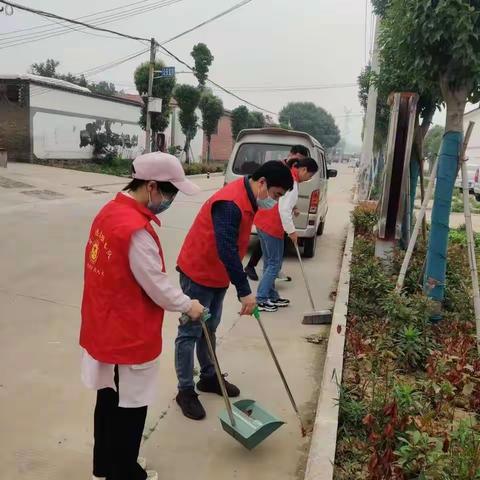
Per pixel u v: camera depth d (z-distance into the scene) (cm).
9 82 1864
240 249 299
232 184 294
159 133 2336
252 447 269
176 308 216
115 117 2323
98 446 233
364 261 633
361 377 353
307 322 484
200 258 300
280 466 271
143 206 213
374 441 261
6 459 264
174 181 212
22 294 518
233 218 280
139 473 234
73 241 771
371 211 963
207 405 326
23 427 291
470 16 352
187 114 2692
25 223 888
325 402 305
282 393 348
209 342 264
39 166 1850
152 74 2016
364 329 428
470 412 320
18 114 1877
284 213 476
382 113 1716
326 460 250
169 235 870
